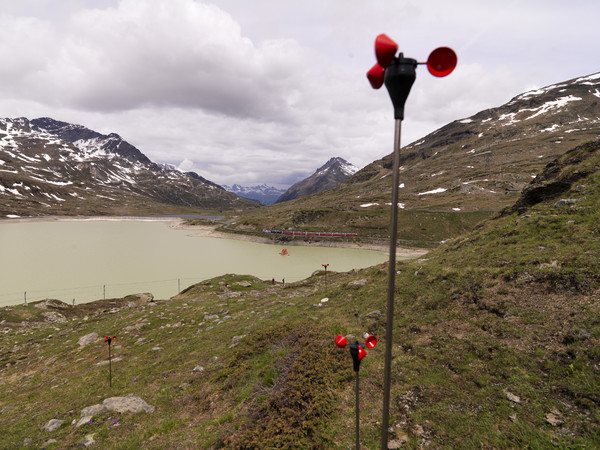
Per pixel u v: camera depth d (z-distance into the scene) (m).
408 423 8.56
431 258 22.61
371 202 191.12
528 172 169.38
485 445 7.33
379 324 14.91
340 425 8.99
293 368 11.84
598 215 15.84
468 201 146.12
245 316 24.33
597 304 10.18
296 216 152.25
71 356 22.42
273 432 8.90
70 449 9.98
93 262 83.25
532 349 9.78
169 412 11.95
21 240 121.06
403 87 3.59
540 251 15.12
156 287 61.78
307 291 30.81
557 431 7.05
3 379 20.44
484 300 13.29
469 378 9.66
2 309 38.34
